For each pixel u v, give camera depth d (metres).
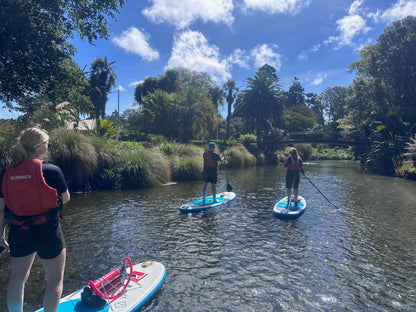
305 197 8.44
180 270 3.44
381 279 3.26
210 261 3.71
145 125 31.42
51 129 9.96
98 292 2.46
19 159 1.88
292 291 2.97
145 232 4.89
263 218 5.86
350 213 6.40
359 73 30.80
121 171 9.95
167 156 13.25
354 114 30.41
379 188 10.71
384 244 4.39
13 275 1.93
